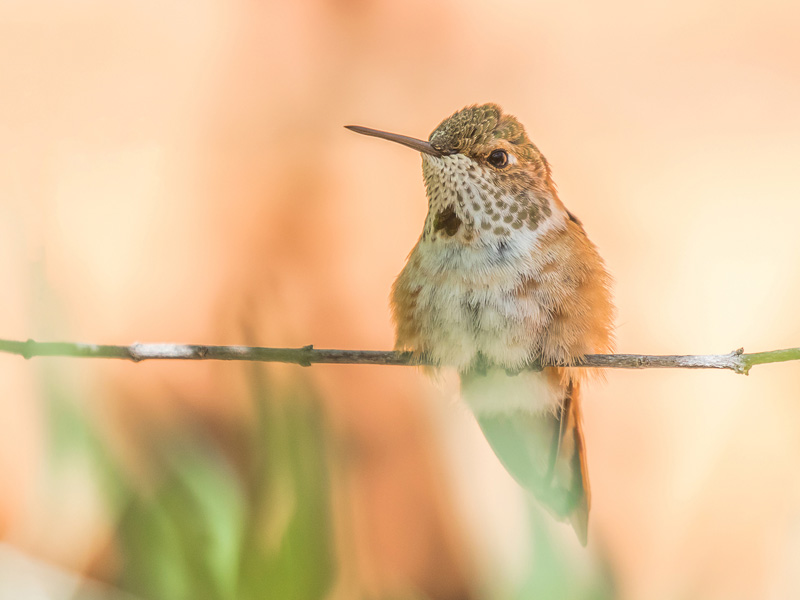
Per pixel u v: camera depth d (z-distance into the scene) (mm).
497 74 2170
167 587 1252
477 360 1648
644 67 2213
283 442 1288
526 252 1648
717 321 1776
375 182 1904
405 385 1729
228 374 1614
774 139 2082
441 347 1648
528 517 1389
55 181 1840
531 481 1611
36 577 1598
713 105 2160
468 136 1650
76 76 2068
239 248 1780
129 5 2188
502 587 1371
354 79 2121
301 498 1276
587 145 2068
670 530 1723
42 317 1429
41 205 1580
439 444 1558
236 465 1328
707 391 1753
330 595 1286
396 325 1653
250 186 1845
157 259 1774
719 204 1938
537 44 2227
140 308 1762
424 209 1850
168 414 1448
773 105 2156
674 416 1748
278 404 1307
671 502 1730
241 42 2150
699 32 2289
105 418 1394
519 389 1650
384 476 1713
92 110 2016
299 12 2178
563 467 1651
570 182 1997
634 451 1743
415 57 2168
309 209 1831
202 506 1279
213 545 1262
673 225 1910
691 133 2092
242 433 1343
